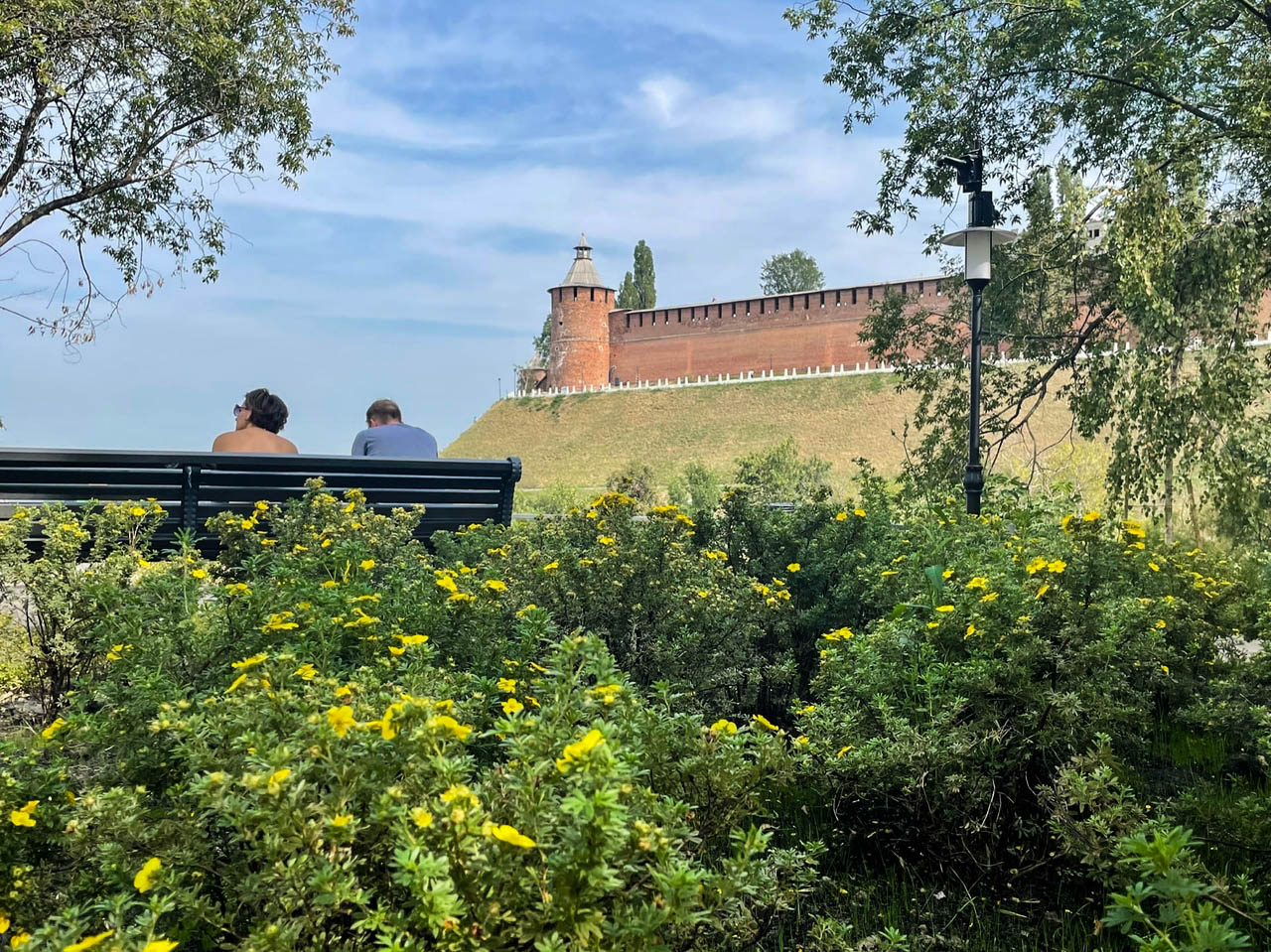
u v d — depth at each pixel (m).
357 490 4.86
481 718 2.31
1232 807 2.61
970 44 13.09
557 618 3.60
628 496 4.30
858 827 2.68
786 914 2.28
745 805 2.07
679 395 84.81
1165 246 11.31
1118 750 3.02
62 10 12.63
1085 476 18.47
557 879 1.40
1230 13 11.88
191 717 1.95
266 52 15.40
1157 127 12.27
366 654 2.77
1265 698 3.72
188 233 16.47
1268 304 37.88
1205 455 11.61
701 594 3.58
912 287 65.75
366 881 1.61
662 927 1.61
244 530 4.50
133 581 3.88
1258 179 12.36
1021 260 14.11
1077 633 2.84
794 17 14.08
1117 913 1.56
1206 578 5.16
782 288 109.06
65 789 2.00
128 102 14.97
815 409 75.81
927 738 2.52
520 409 94.56
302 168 16.62
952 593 3.44
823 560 4.60
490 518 5.75
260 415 6.37
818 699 3.72
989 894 2.50
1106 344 13.08
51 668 3.79
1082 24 12.02
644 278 106.38
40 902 1.80
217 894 1.82
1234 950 1.55
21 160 14.39
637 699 2.22
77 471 4.71
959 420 14.72
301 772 1.60
